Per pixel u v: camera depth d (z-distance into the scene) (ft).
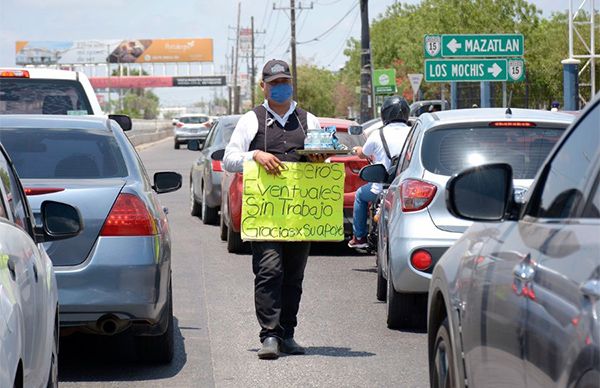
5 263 29.91
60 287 48.26
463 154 60.64
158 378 52.54
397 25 475.31
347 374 53.26
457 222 59.88
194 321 67.41
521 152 59.98
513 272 27.45
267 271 55.77
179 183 63.98
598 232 22.91
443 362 37.55
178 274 87.71
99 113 99.60
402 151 70.44
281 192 55.57
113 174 53.88
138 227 49.65
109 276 48.83
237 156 56.08
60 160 54.44
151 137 491.72
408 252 60.08
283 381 51.98
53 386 39.52
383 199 71.31
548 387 23.95
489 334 29.55
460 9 329.31
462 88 289.12
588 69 288.10
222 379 52.42
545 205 27.55
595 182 24.59
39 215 49.42
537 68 313.94
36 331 33.71
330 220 55.72
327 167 55.77
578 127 27.53
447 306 35.04
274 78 55.93
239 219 97.81
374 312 70.13
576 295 22.62
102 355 57.52
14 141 55.36
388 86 307.17
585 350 21.58
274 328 56.29
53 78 99.19
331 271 88.99
